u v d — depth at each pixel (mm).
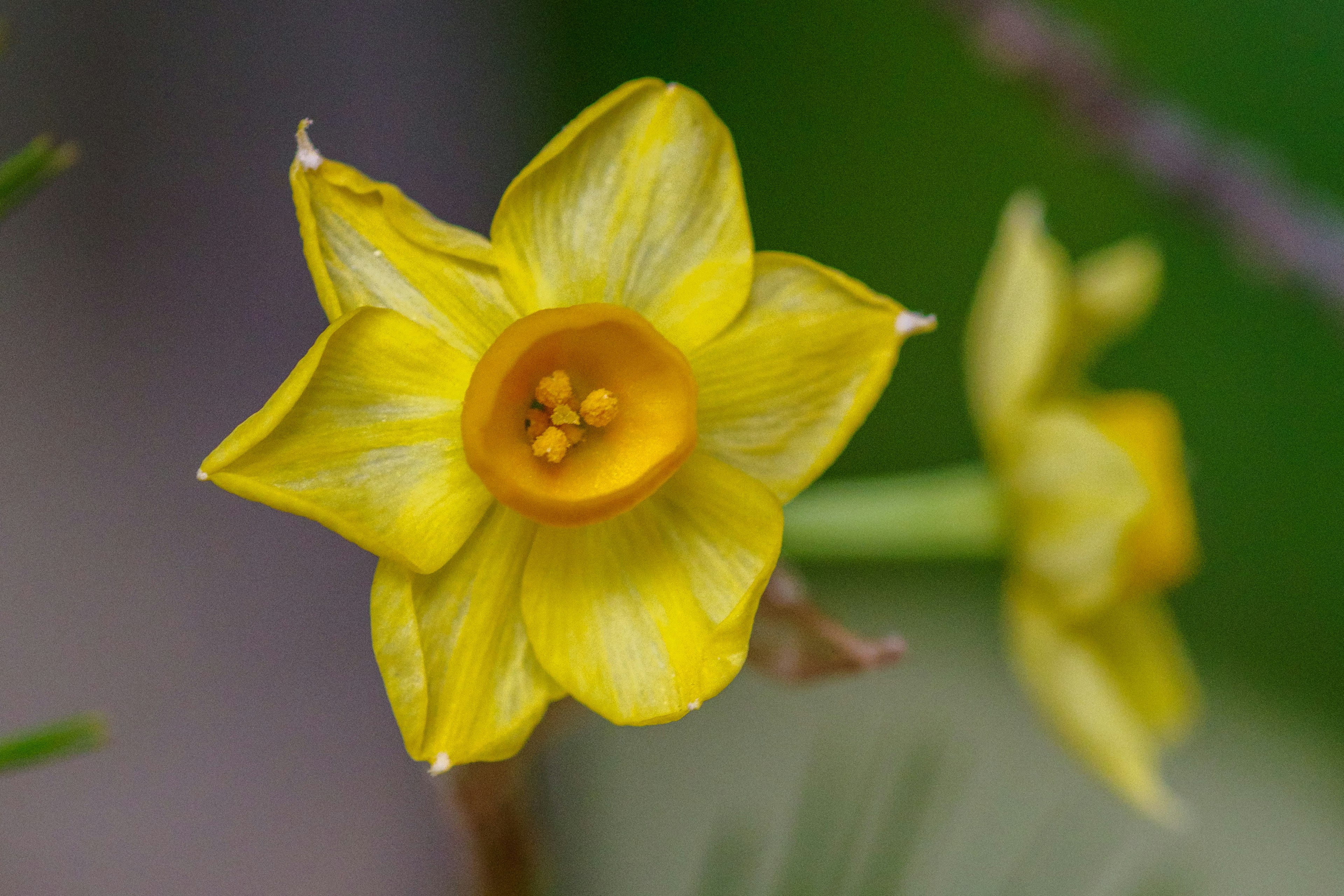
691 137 331
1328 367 632
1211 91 637
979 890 569
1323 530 639
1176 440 391
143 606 628
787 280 332
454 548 328
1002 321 378
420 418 328
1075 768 609
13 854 581
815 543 375
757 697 647
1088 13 639
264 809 618
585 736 622
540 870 347
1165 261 647
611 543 331
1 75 646
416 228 329
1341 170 627
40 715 597
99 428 643
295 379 323
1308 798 614
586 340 331
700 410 333
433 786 355
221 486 322
